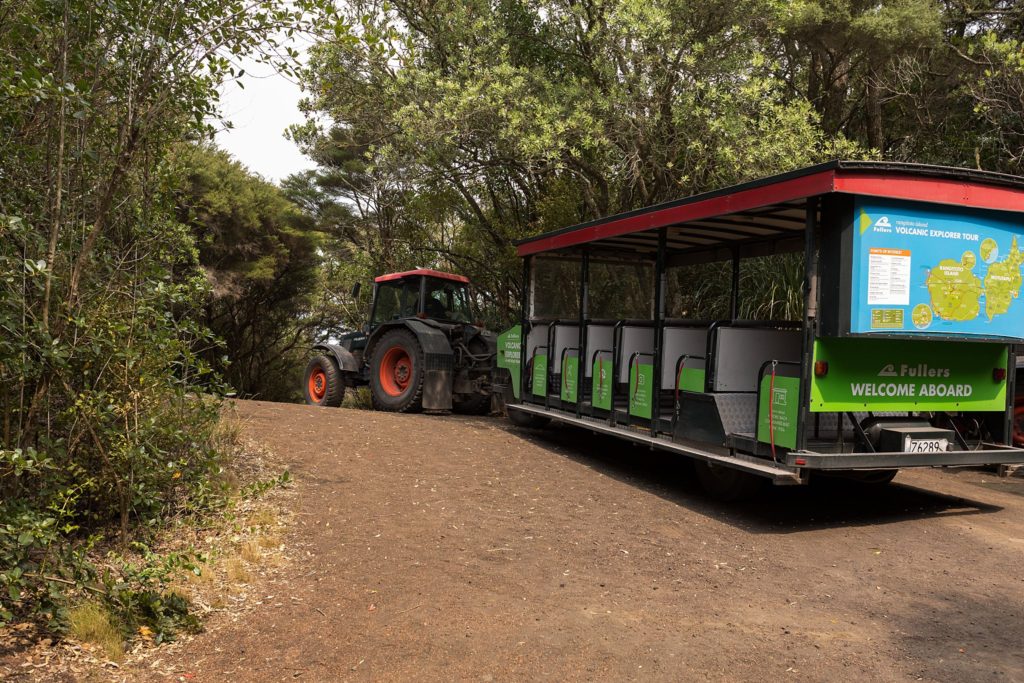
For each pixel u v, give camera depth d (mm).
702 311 11695
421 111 11008
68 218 4480
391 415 10281
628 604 4273
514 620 4008
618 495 6617
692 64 10461
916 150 13742
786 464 5523
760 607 4246
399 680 3326
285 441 7609
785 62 14891
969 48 11516
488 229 14539
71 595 3918
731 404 6406
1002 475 6117
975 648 3709
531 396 9836
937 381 5926
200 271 5031
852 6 11922
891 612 4176
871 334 5270
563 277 9602
